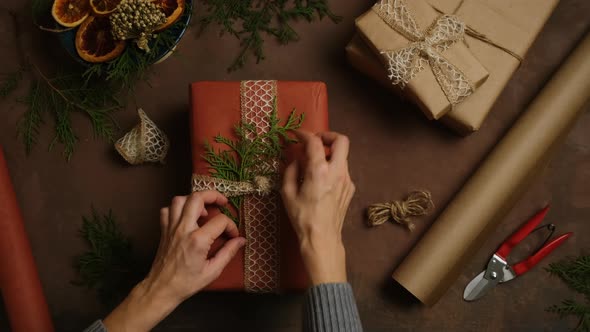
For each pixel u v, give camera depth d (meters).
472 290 1.17
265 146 1.00
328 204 0.83
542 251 1.15
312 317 0.79
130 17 1.04
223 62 1.22
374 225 1.18
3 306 1.21
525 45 1.08
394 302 1.19
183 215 0.87
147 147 1.14
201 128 1.02
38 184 1.22
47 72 1.22
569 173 1.20
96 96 1.20
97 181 1.21
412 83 1.04
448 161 1.20
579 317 1.18
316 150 0.84
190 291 0.86
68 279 1.21
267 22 1.21
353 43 1.10
